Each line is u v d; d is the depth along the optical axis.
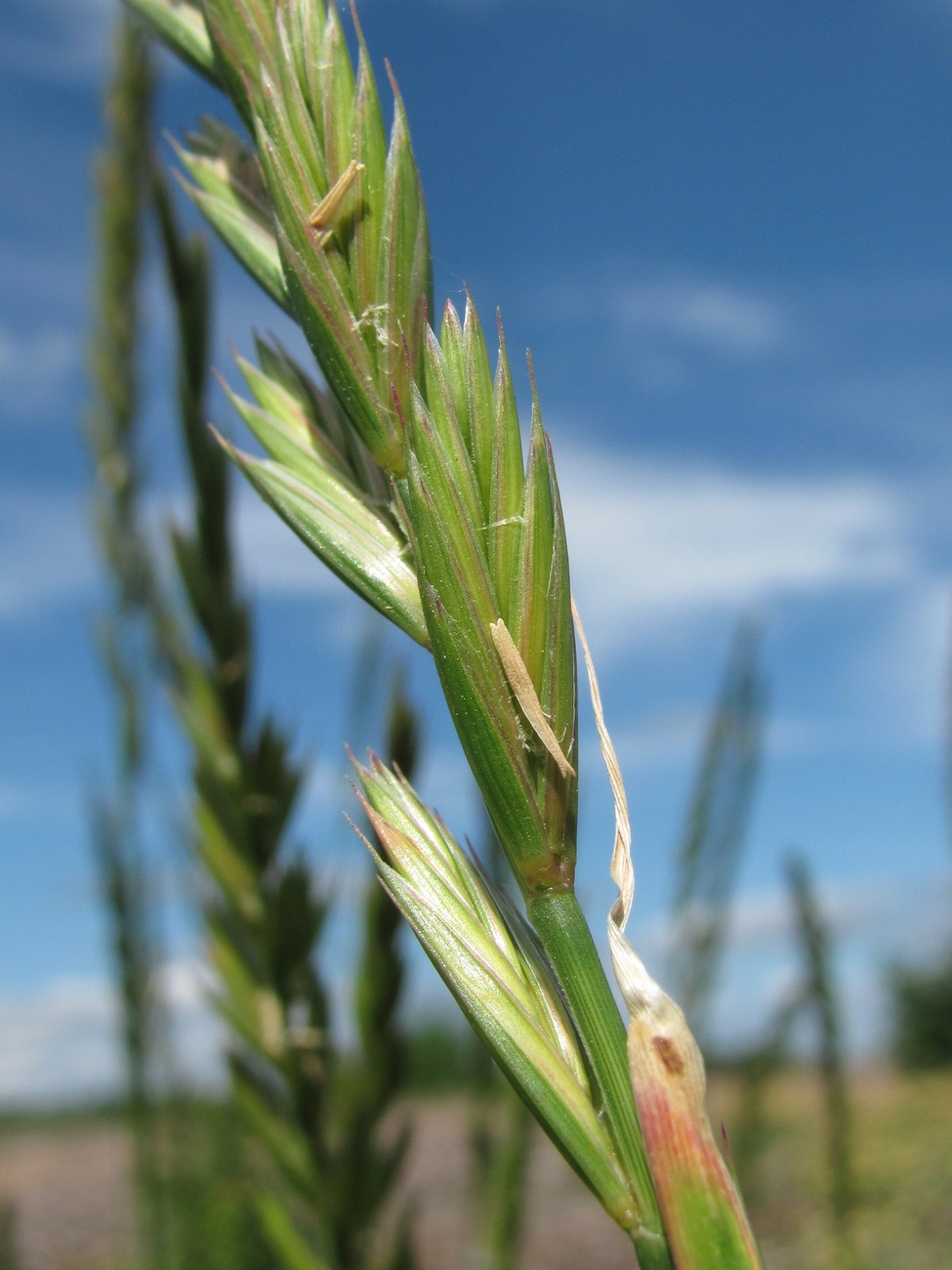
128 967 0.15
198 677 0.09
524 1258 0.36
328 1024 0.09
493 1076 0.15
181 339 0.09
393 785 0.05
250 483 0.05
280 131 0.05
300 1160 0.09
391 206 0.05
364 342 0.05
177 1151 0.15
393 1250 0.09
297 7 0.05
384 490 0.05
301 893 0.09
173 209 0.09
